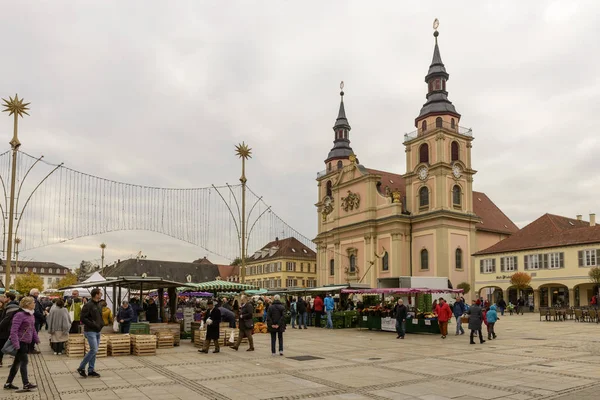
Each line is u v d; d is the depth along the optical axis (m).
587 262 48.91
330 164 84.88
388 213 66.56
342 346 21.08
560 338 23.94
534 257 53.66
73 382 12.69
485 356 17.66
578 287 51.09
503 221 74.00
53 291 51.97
